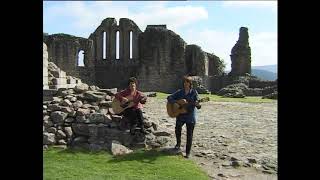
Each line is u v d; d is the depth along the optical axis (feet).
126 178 23.99
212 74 178.29
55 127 34.32
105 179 23.54
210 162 29.91
